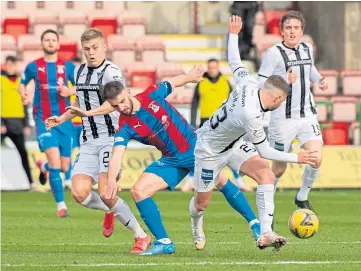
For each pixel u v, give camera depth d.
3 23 46.69
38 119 26.02
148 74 43.16
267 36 45.56
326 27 45.88
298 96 21.81
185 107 37.88
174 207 28.98
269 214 16.05
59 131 26.20
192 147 16.69
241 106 15.42
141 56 45.22
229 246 18.31
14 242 19.39
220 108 16.00
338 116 41.12
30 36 45.19
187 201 31.47
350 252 17.19
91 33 18.31
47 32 26.02
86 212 27.55
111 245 18.84
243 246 18.31
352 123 40.19
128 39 45.75
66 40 44.84
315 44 46.88
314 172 22.94
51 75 25.97
